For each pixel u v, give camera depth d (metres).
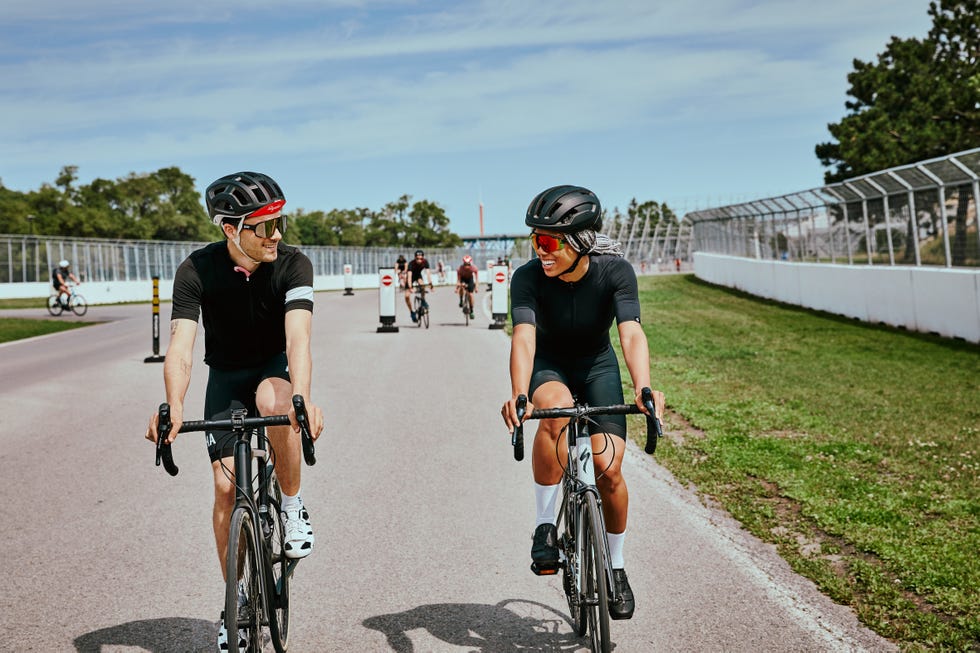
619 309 3.73
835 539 5.16
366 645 3.74
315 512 5.77
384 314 19.17
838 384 11.38
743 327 19.53
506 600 4.25
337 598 4.29
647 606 4.13
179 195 96.81
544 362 3.93
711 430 8.38
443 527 5.42
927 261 17.72
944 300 16.16
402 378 11.96
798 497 5.96
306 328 3.39
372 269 72.62
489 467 6.97
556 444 3.68
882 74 42.91
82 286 38.66
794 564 4.68
